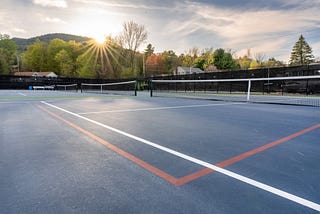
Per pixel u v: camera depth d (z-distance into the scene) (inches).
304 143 111.7
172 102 374.0
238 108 278.4
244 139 119.4
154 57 2311.8
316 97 521.7
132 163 83.0
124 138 120.8
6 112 231.0
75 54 2252.7
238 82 761.0
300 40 2122.3
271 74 685.9
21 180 67.6
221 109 265.3
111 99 449.1
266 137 124.3
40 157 89.3
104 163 83.0
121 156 91.0
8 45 2395.4
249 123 168.9
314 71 603.5
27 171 74.6
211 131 139.7
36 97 524.4
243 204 54.0
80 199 56.6
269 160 86.2
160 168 77.9
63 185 64.5
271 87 683.4
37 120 180.9
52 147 103.7
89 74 1695.4
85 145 107.3
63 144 109.0
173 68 2488.9
